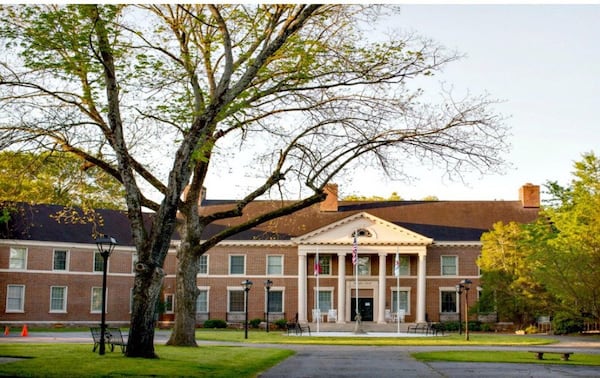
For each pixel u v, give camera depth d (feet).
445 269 234.38
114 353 81.00
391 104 86.69
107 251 83.82
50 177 98.84
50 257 205.98
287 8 79.30
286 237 234.38
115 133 76.69
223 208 247.29
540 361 98.43
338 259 234.38
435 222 240.94
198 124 75.00
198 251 107.34
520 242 203.51
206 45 93.15
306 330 213.25
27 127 81.35
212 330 210.18
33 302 201.98
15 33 72.84
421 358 102.73
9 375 59.72
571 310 159.22
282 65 88.28
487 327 216.95
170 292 225.35
